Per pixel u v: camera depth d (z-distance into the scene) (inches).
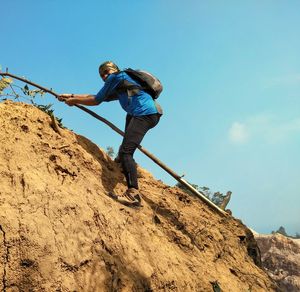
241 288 206.1
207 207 259.6
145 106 197.9
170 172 214.4
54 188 155.3
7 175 149.0
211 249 215.5
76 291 135.6
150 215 196.7
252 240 273.7
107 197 180.4
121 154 196.1
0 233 130.3
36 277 129.8
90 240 150.3
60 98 210.1
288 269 523.8
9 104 192.4
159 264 167.3
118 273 149.2
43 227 139.9
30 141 173.2
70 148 190.5
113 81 199.3
